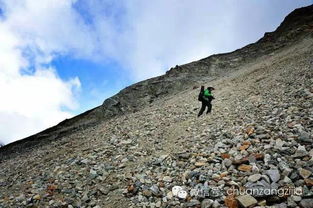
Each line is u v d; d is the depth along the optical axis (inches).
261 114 564.1
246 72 1668.3
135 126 861.2
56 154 771.4
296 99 590.9
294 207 253.3
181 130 666.2
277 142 382.6
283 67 1238.3
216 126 592.7
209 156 415.8
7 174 693.9
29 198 422.0
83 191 418.3
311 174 289.1
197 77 2246.6
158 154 513.7
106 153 586.2
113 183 421.7
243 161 353.1
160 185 369.7
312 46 1569.9
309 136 376.8
